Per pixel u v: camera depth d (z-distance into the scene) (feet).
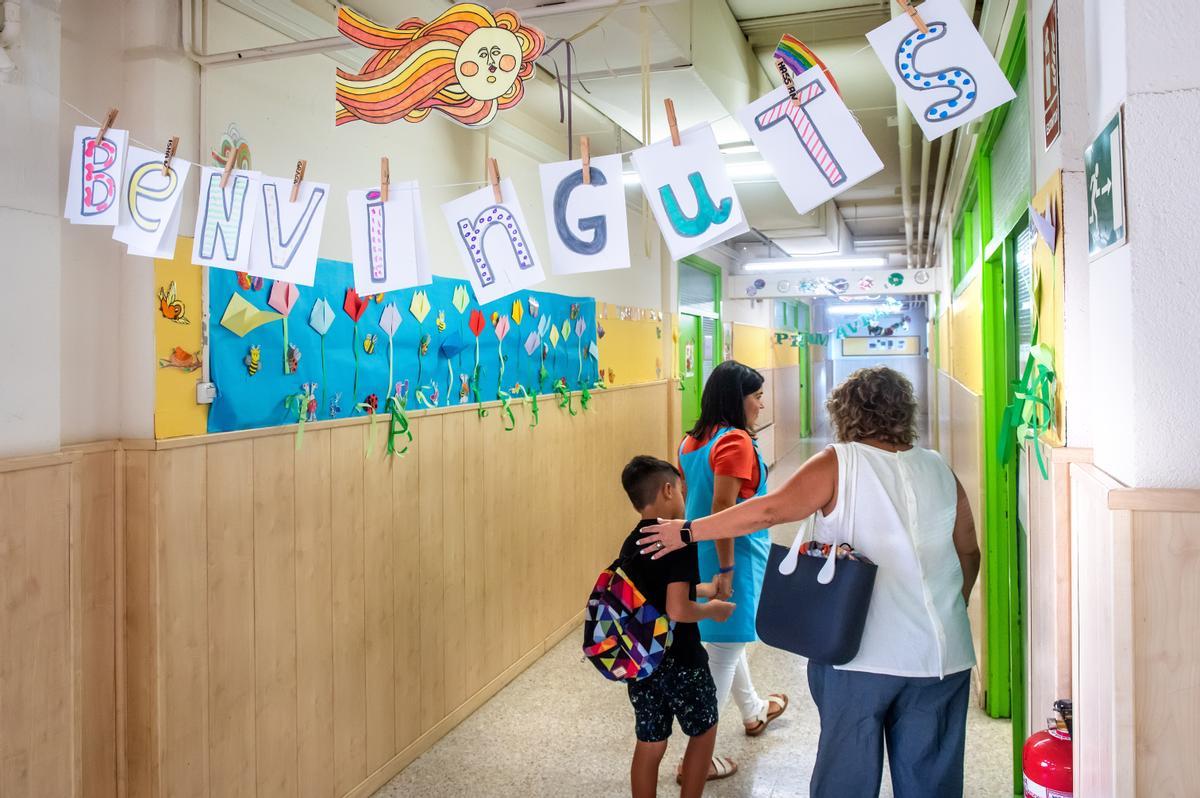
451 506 10.45
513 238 5.52
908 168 15.53
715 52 10.75
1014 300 9.37
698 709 7.41
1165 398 3.84
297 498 7.84
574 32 8.60
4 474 5.38
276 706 7.57
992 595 10.46
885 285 25.59
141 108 6.45
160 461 6.42
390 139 9.42
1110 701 3.95
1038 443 6.34
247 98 7.30
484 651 11.24
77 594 5.89
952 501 6.05
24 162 5.60
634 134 13.10
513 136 12.19
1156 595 3.75
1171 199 3.81
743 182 16.56
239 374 7.22
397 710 9.32
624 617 7.07
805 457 37.40
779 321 38.27
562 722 10.58
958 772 5.84
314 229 5.58
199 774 6.75
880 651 5.70
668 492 7.38
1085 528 4.63
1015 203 8.22
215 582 6.91
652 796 7.43
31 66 5.66
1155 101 3.82
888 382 6.25
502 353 11.89
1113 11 4.10
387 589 9.16
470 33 5.23
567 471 14.11
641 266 18.75
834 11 12.04
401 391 9.52
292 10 7.71
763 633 6.04
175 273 6.61
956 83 4.32
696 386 24.44
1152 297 3.84
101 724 6.34
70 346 6.26
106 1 6.50
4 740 5.40
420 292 9.89
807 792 8.69
